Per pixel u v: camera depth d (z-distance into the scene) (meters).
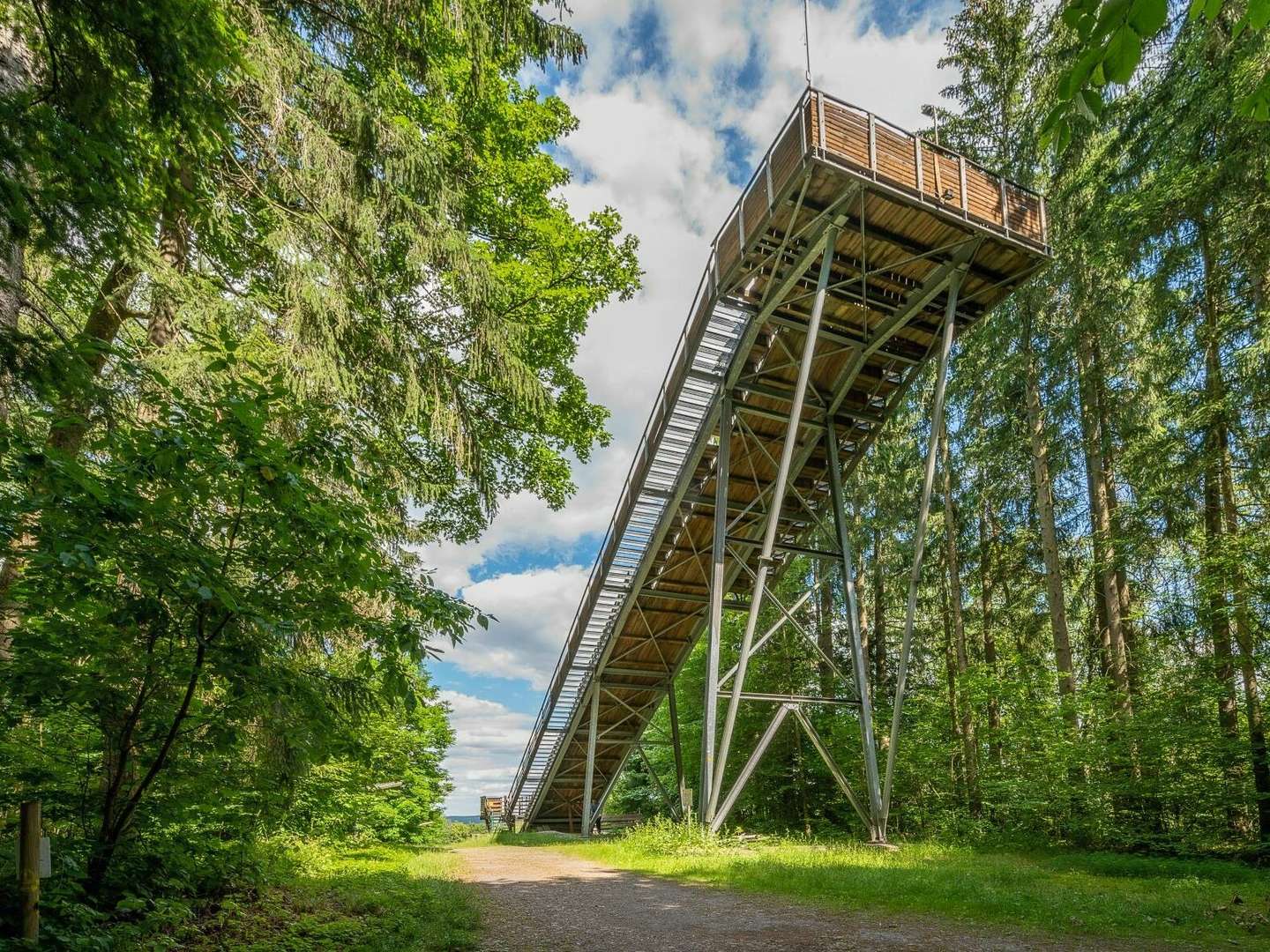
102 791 5.63
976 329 18.91
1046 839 14.91
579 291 15.19
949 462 19.88
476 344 9.27
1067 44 15.09
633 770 32.91
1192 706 13.85
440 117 12.54
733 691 14.96
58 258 5.34
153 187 6.01
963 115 19.19
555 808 25.38
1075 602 18.86
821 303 13.67
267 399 4.76
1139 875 10.93
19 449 3.84
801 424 16.97
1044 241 14.23
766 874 10.52
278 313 8.09
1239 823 13.80
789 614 15.87
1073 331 15.70
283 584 5.40
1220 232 12.27
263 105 7.21
